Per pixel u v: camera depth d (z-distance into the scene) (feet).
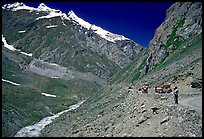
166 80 256.73
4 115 343.26
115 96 316.81
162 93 211.20
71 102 605.73
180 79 235.61
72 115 340.59
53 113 469.57
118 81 458.09
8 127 320.29
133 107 178.50
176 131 132.87
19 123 350.64
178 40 399.24
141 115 159.94
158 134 136.15
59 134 255.29
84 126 221.46
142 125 150.82
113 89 422.00
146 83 301.43
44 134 285.23
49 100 575.38
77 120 275.80
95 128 199.62
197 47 321.93
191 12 419.74
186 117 138.72
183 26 412.36
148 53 445.78
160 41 429.38
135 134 147.33
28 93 571.69
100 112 245.65
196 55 294.66
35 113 427.33
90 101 445.78
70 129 249.55
